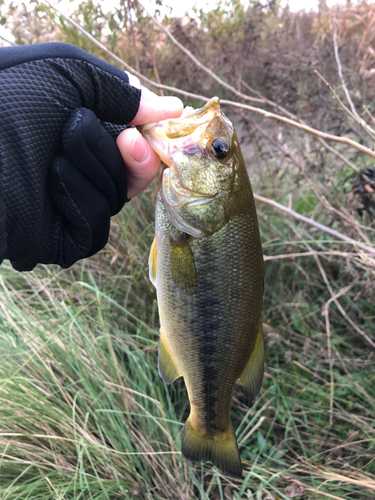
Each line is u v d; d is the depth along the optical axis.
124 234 0.40
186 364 0.23
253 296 0.23
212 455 0.25
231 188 0.22
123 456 0.32
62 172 0.19
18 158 0.17
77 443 0.30
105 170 0.19
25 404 0.31
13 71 0.18
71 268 0.45
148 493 0.31
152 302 0.43
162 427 0.32
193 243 0.22
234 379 0.24
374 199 0.37
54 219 0.20
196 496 0.34
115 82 0.19
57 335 0.35
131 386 0.36
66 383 0.35
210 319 0.22
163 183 0.21
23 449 0.31
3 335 0.35
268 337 0.40
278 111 0.52
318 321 0.42
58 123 0.18
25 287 0.44
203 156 0.21
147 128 0.21
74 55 0.19
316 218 0.49
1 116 0.17
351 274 0.40
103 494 0.31
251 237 0.22
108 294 0.42
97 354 0.36
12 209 0.18
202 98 0.37
